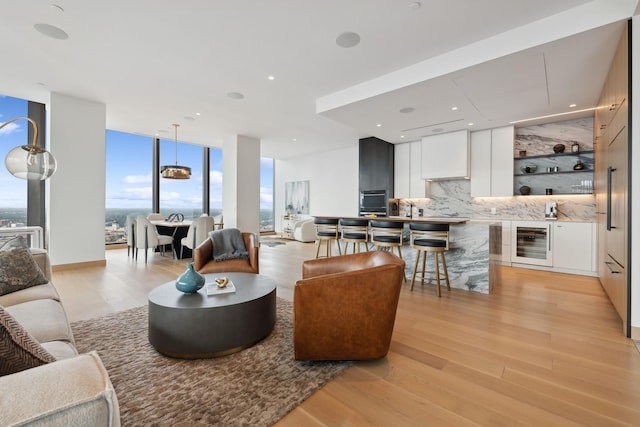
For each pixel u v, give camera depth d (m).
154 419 1.50
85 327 2.61
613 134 3.06
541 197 5.41
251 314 2.24
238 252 3.79
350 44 3.17
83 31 2.95
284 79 4.05
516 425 1.48
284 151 9.50
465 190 6.35
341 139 7.81
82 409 0.62
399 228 4.08
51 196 4.61
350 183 8.80
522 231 5.27
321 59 3.50
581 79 3.48
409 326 2.67
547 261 4.98
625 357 2.14
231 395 1.70
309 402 1.65
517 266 5.30
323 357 2.00
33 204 5.05
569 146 5.12
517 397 1.69
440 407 1.61
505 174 5.52
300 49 3.28
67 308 3.10
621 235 2.72
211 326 2.09
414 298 3.48
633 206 2.43
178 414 1.54
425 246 3.66
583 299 3.44
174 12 2.66
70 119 4.75
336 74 3.89
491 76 3.42
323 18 2.74
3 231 3.61
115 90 4.49
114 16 2.71
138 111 5.46
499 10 2.61
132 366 1.99
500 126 5.53
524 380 1.86
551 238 4.94
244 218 7.34
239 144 7.24
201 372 1.92
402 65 3.64
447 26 2.85
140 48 3.27
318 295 1.92
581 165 4.89
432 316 2.91
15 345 0.81
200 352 2.08
